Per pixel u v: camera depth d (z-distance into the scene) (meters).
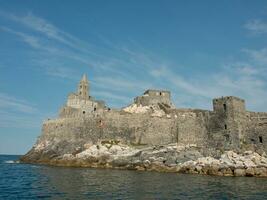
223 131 75.94
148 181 49.59
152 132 84.25
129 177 55.19
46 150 98.81
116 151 80.38
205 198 35.25
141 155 75.75
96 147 83.94
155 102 96.62
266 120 73.12
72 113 115.06
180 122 82.50
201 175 64.00
